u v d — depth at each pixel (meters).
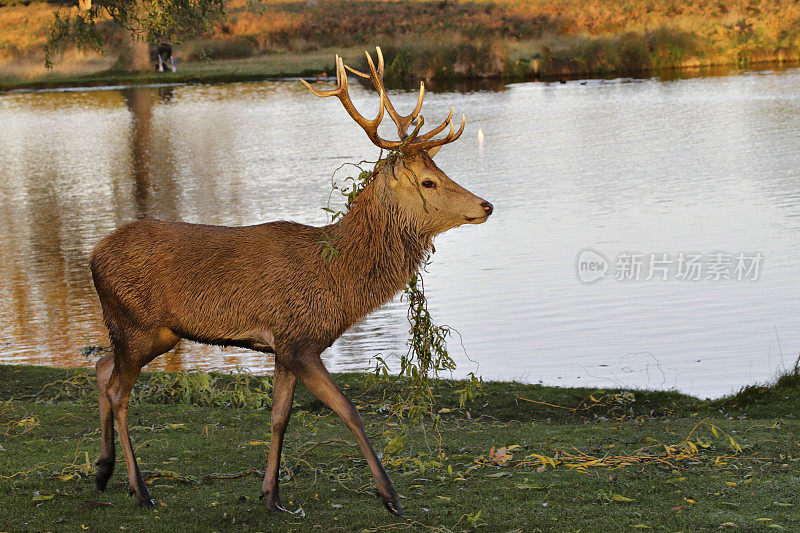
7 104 60.09
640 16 75.31
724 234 21.48
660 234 21.88
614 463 9.38
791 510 7.88
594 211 24.70
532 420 11.84
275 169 34.38
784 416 11.40
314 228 8.20
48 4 99.38
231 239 8.16
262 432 10.99
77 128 48.81
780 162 29.78
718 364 14.07
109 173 35.66
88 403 12.17
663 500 8.26
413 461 9.56
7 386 13.16
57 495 8.60
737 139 34.84
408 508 8.28
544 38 71.31
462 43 64.50
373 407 12.21
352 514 8.16
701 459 9.40
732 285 17.83
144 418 11.54
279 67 69.38
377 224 8.06
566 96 51.12
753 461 9.23
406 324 17.00
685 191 26.39
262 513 8.20
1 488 8.76
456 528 7.78
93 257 8.26
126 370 8.27
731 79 53.97
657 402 12.47
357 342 16.11
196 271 8.05
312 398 12.78
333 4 102.88
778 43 63.41
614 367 14.18
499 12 84.12
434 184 8.05
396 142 8.11
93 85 67.50
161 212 27.56
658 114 42.69
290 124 46.59
